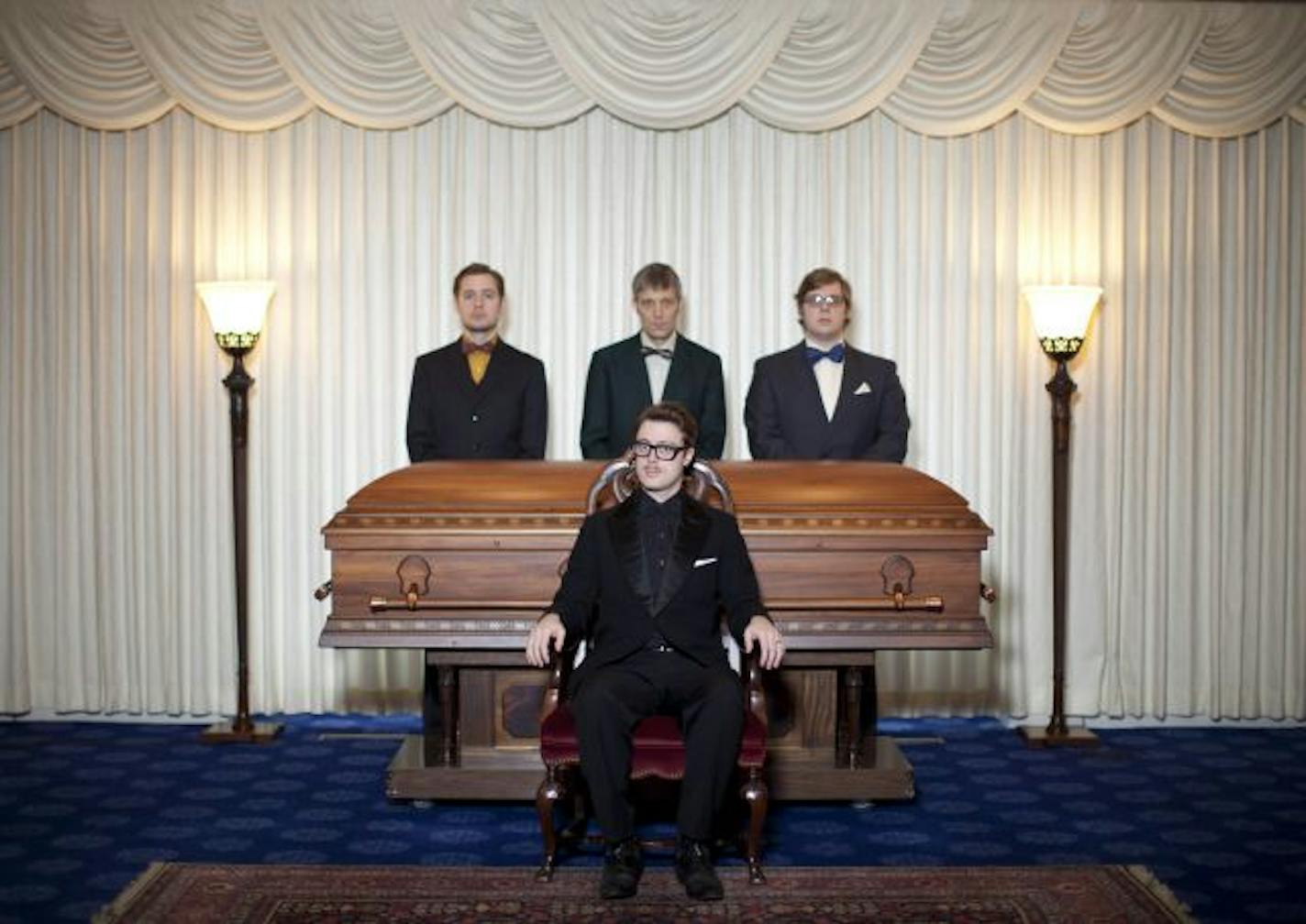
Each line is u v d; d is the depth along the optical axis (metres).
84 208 6.50
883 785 5.08
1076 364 6.55
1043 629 6.55
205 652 6.54
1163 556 6.56
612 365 6.01
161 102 6.45
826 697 5.15
